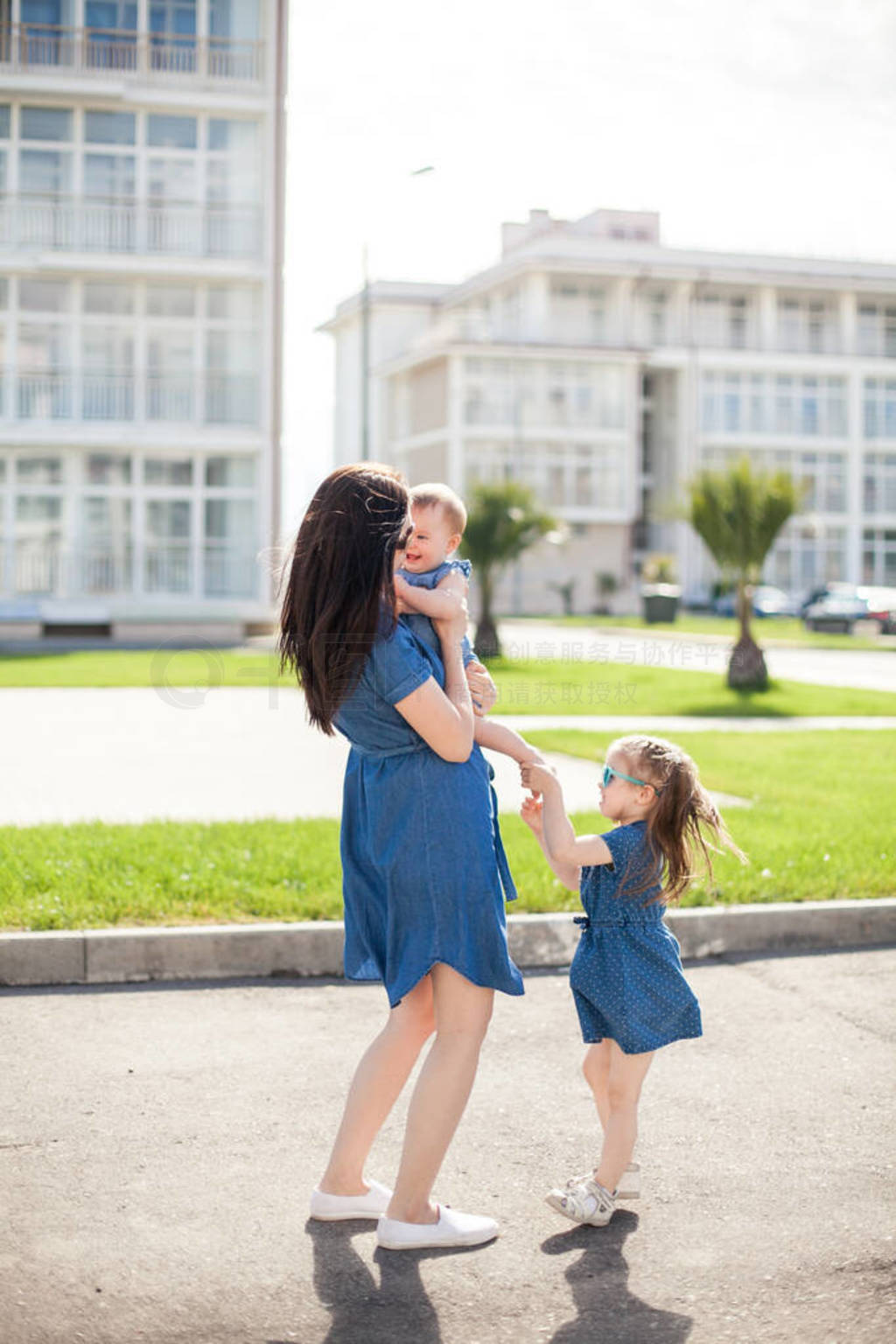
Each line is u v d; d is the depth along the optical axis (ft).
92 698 59.62
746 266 218.38
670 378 216.33
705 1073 14.51
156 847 23.97
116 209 105.19
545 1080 14.24
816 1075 14.44
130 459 108.37
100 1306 9.45
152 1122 12.91
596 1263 10.22
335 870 22.13
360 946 11.09
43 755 40.19
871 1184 11.67
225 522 109.70
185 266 104.88
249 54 106.01
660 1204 11.28
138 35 104.42
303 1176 11.75
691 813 11.25
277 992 17.47
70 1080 14.05
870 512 217.77
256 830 25.91
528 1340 9.05
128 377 107.04
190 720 50.90
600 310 211.00
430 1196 11.43
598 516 205.87
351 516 10.28
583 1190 10.87
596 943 11.31
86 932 18.02
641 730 47.37
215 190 106.52
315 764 38.60
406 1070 11.00
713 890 20.61
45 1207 11.03
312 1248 10.43
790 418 214.69
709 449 211.00
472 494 88.22
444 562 11.05
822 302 219.20
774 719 52.90
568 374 205.05
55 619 105.81
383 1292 9.74
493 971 10.54
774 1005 17.06
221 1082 14.02
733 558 67.56
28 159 104.22
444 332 209.67
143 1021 16.14
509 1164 12.11
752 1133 12.82
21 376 105.60
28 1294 9.58
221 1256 10.25
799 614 169.78
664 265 208.13
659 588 145.38
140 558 108.47
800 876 22.13
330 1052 15.05
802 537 214.28
